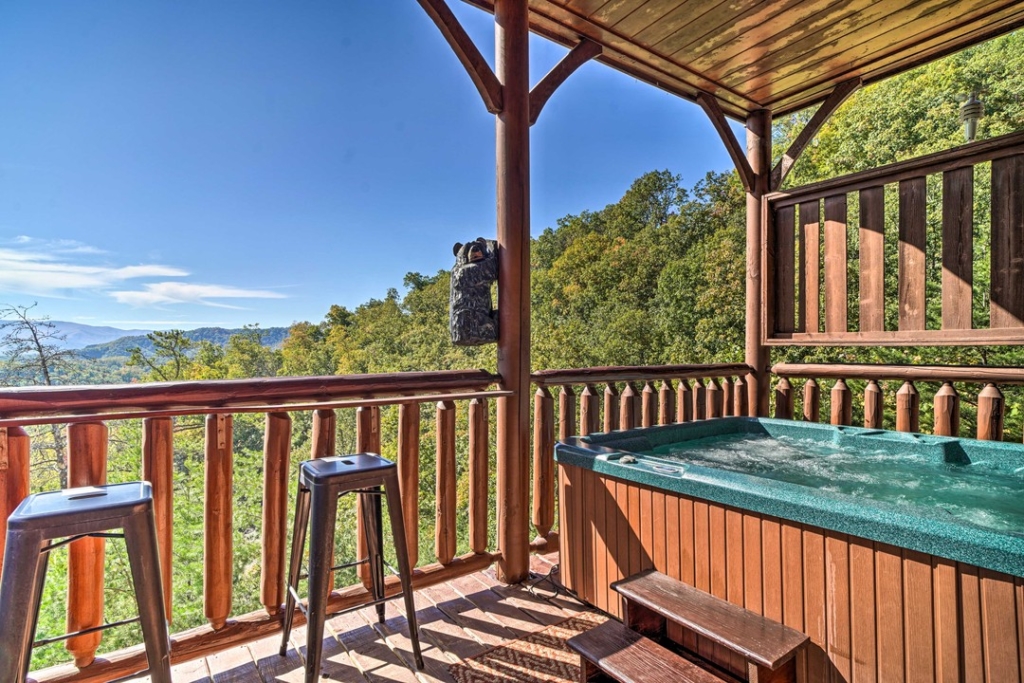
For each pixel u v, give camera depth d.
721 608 1.67
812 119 3.71
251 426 14.50
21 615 1.22
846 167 13.18
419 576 2.38
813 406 3.65
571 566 2.36
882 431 2.80
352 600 2.19
